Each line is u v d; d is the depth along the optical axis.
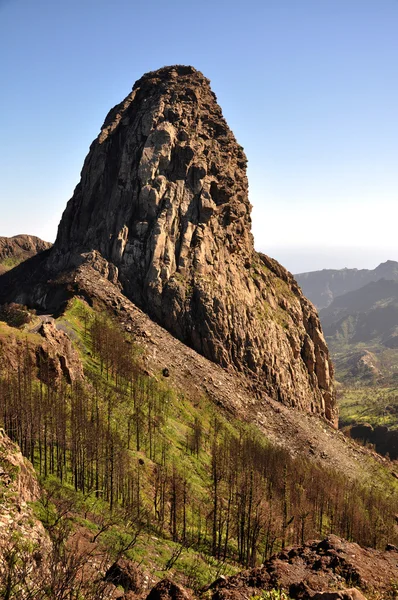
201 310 173.38
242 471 101.50
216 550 75.94
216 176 199.88
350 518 109.88
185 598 35.25
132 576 43.03
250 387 170.12
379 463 174.38
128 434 96.38
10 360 91.06
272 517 91.75
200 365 161.50
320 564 41.22
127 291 177.25
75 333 136.75
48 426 78.75
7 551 34.91
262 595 35.69
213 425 136.62
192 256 181.88
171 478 85.75
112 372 124.88
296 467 122.44
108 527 59.44
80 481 73.00
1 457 49.81
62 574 31.42
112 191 199.88
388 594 37.38
